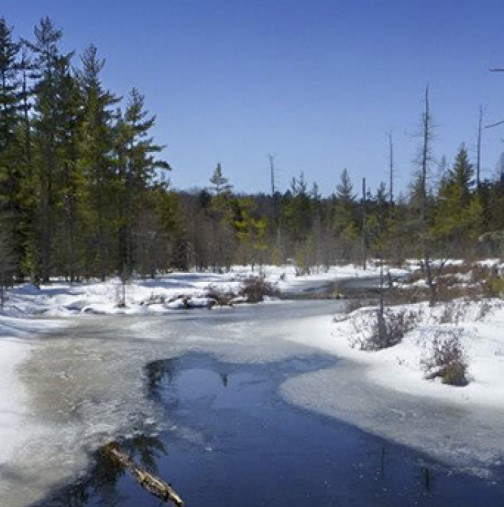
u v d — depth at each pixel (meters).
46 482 8.40
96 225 37.56
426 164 24.33
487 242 44.47
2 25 34.00
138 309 27.45
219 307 29.06
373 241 59.28
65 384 13.69
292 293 35.25
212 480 8.46
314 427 10.70
